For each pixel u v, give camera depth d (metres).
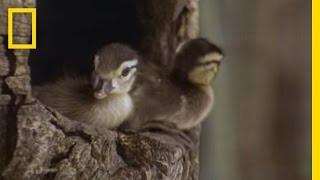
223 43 3.07
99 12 2.67
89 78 2.54
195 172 2.57
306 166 3.15
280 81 3.14
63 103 2.52
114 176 2.45
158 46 2.65
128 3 2.65
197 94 2.63
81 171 2.43
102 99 2.52
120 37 2.66
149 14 2.64
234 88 3.12
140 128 2.57
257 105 3.13
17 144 2.41
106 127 2.53
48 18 2.66
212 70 2.63
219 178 3.07
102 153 2.44
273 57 3.14
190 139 2.61
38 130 2.41
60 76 2.59
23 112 2.41
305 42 3.14
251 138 3.13
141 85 2.57
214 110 3.08
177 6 2.62
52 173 2.42
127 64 2.52
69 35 2.67
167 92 2.60
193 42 2.64
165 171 2.47
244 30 3.11
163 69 2.63
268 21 3.12
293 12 3.14
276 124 3.15
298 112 3.15
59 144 2.42
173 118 2.61
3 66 2.42
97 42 2.67
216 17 3.04
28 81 2.42
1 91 2.42
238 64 3.12
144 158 2.47
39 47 2.66
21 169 2.41
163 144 2.48
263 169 3.13
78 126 2.44
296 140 3.15
